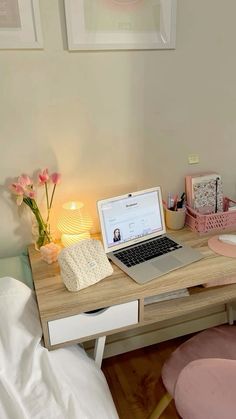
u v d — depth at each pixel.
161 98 1.41
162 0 1.24
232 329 1.33
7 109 1.23
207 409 0.84
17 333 1.00
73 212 1.33
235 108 1.54
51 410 0.88
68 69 1.24
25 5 1.12
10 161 1.30
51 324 1.01
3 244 1.41
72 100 1.29
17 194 1.27
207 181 1.57
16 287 1.07
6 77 1.19
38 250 1.37
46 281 1.17
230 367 0.82
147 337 1.77
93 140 1.38
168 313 1.18
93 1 1.17
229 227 1.52
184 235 1.47
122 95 1.35
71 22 1.17
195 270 1.22
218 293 1.26
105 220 1.30
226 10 1.35
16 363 0.97
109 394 1.07
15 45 1.15
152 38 1.29
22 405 0.88
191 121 1.50
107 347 1.70
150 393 1.53
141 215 1.39
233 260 1.27
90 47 1.23
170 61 1.36
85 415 0.89
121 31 1.25
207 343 1.26
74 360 1.08
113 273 1.20
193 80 1.42
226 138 1.59
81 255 1.14
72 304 1.05
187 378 0.91
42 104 1.26
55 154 1.35
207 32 1.36
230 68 1.46
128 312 1.12
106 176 1.46
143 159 1.49
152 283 1.15
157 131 1.46
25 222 1.40
